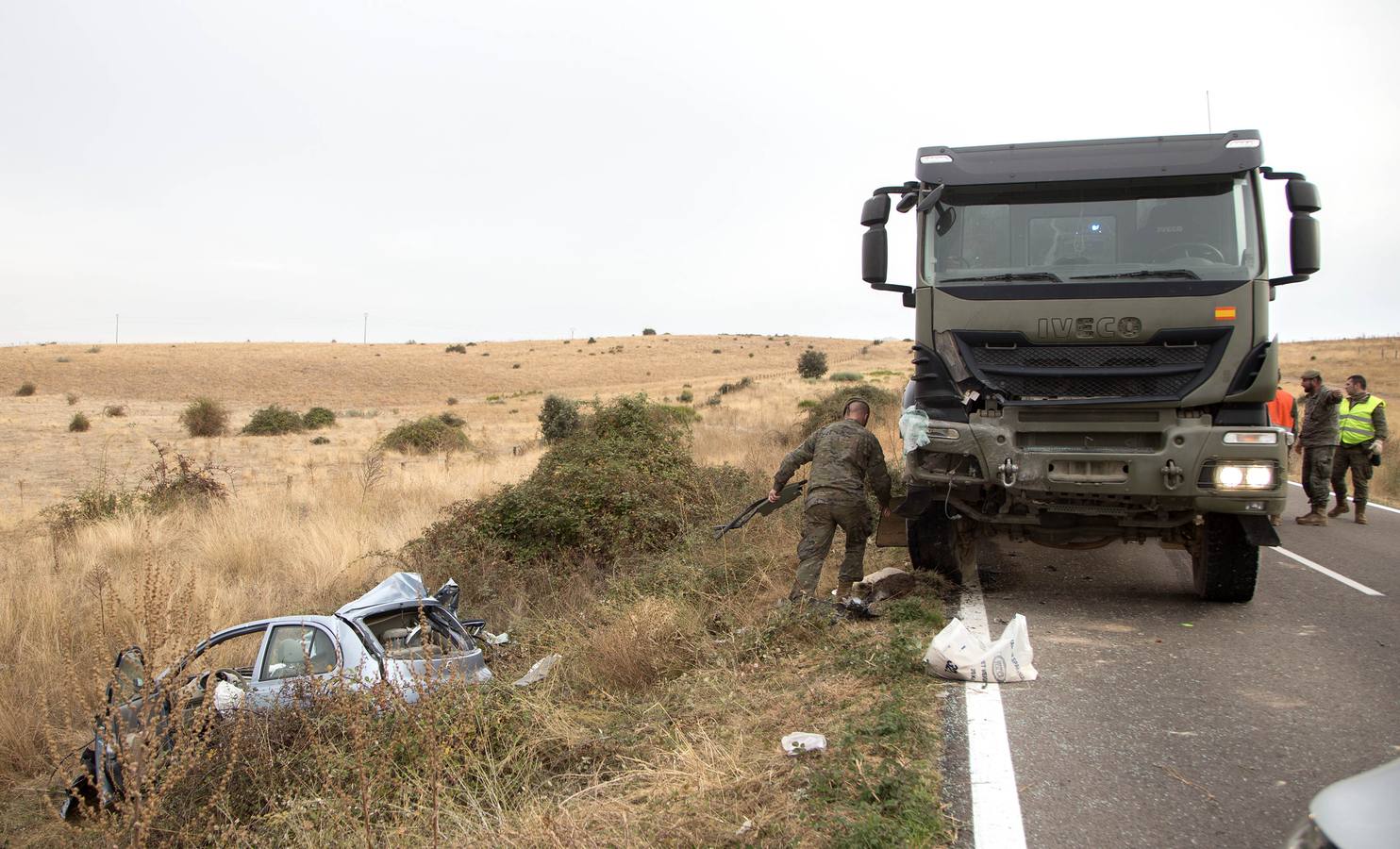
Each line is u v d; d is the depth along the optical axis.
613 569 9.84
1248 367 6.04
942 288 6.49
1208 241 6.29
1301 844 2.10
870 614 6.54
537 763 4.88
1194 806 3.67
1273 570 8.48
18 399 68.25
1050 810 3.65
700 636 6.55
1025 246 6.51
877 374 74.50
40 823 6.20
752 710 5.07
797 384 67.00
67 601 10.08
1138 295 6.14
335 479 19.59
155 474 19.17
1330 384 54.62
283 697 5.81
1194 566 7.18
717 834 3.65
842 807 3.69
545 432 31.06
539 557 10.45
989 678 5.17
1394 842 1.89
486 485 17.84
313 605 10.05
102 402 67.62
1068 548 7.27
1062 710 4.72
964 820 3.59
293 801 4.74
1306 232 6.23
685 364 111.38
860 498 6.70
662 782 4.31
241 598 10.30
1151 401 6.08
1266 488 5.97
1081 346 6.25
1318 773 3.94
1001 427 6.29
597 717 5.54
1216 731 4.42
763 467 14.91
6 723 7.29
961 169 6.57
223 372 95.00
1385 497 15.58
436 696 5.21
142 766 4.62
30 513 19.33
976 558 8.27
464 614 9.30
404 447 32.69
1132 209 6.41
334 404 77.25
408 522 14.05
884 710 4.61
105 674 5.13
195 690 6.18
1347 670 5.34
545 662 6.74
